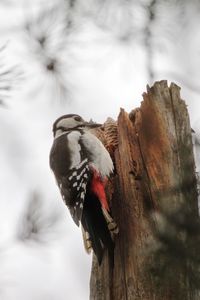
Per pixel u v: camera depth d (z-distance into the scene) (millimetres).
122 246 10141
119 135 10781
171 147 10195
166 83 10516
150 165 10250
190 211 7012
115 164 11188
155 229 9547
